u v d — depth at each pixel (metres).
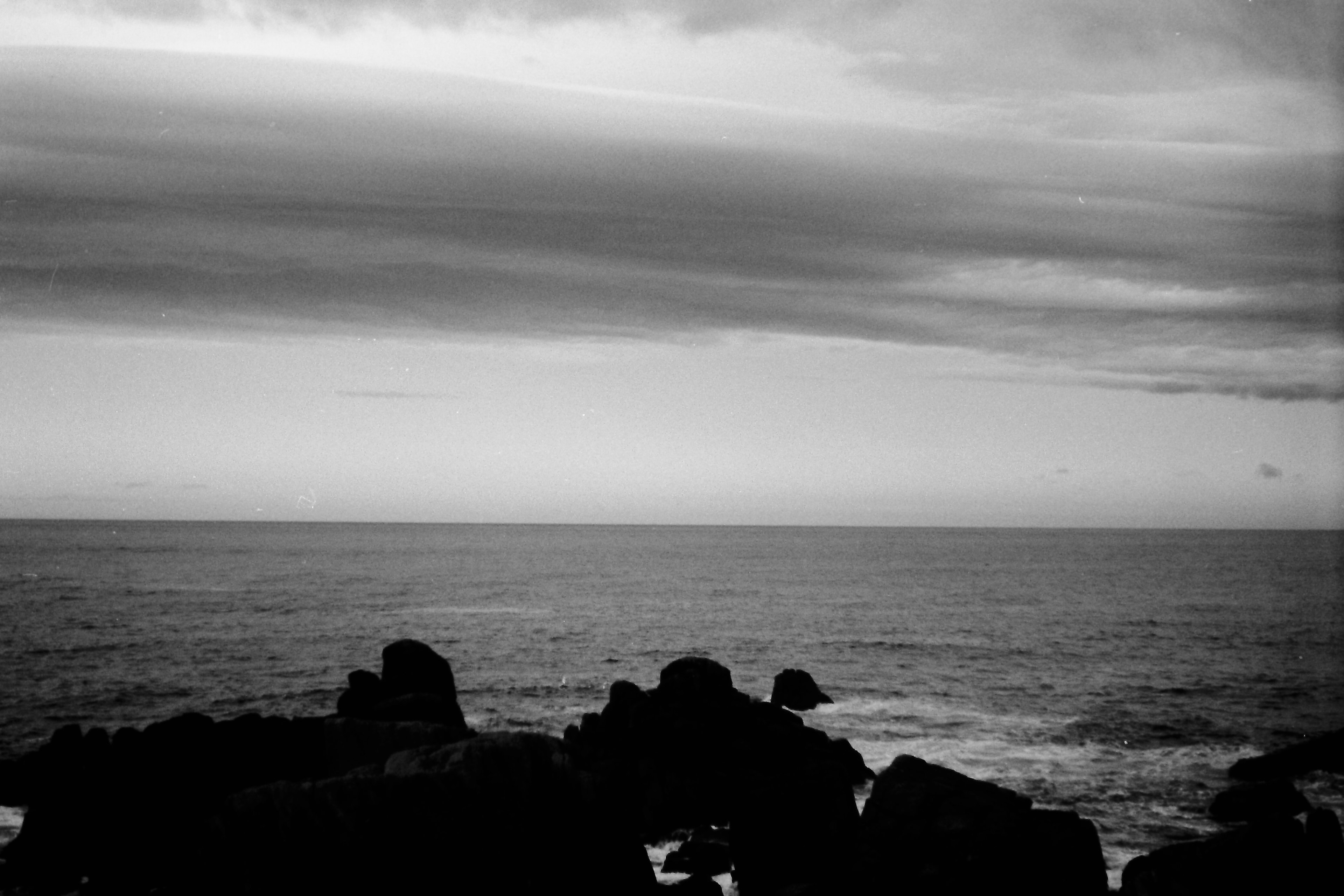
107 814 19.52
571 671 41.38
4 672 40.31
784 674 33.91
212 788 19.95
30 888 18.64
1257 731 29.98
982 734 29.64
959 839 15.20
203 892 14.88
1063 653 45.50
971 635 51.84
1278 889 14.09
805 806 17.86
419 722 19.06
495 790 15.69
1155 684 37.91
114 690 37.62
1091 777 24.94
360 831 14.81
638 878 16.75
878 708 33.47
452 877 15.12
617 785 20.75
